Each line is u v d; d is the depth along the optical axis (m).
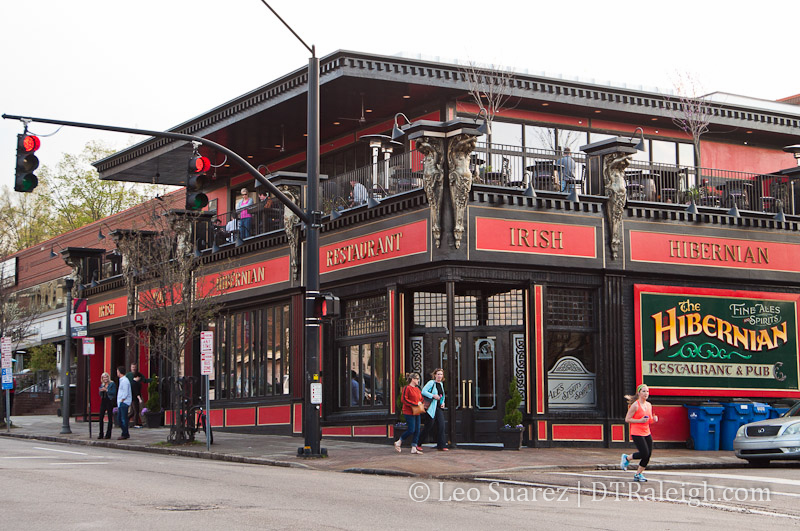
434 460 19.39
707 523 11.36
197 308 26.31
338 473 17.94
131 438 27.80
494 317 24.16
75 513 11.08
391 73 26.03
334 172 32.31
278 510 11.64
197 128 32.47
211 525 10.24
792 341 26.69
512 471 17.88
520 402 22.56
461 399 23.86
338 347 26.67
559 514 11.96
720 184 28.94
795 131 32.09
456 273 22.50
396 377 23.84
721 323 25.66
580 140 29.38
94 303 40.53
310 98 20.80
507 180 24.84
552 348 23.89
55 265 54.62
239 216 31.92
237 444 24.55
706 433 24.28
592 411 23.86
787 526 11.26
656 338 24.67
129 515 10.95
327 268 26.61
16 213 74.25
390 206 24.06
